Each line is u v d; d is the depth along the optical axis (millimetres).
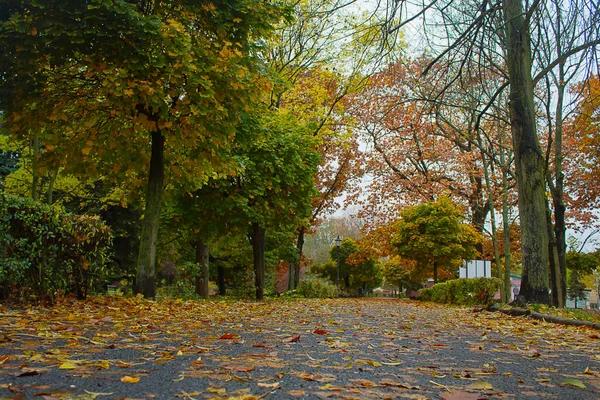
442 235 26422
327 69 21578
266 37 9297
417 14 7105
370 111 23875
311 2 16031
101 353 3340
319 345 4262
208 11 8484
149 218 9211
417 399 2275
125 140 9594
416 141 25766
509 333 6125
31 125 8656
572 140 20766
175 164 10422
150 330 4969
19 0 7430
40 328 4516
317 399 2213
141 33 7160
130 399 2084
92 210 20125
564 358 3980
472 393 2482
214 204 14445
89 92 8773
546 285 10680
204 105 7883
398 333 5766
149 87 7152
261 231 17172
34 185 13695
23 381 2336
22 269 6641
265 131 12172
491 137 19594
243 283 27203
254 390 2355
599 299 52250
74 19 7242
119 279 22000
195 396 2188
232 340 4375
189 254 22500
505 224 18250
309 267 52688
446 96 14891
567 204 24453
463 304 17797
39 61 7977
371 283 52562
